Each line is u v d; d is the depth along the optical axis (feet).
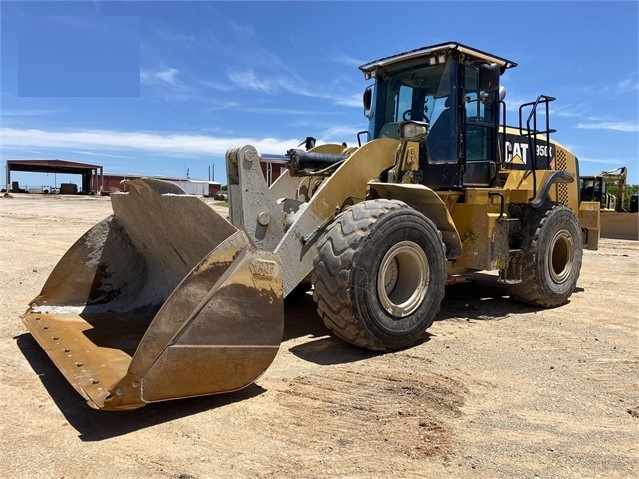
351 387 11.59
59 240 38.29
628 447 9.25
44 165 172.14
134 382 9.19
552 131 18.84
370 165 15.74
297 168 15.97
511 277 19.67
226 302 10.15
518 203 19.45
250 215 13.44
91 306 15.33
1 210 74.18
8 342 14.51
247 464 8.41
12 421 9.89
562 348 14.83
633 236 48.37
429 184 17.42
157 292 15.33
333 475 8.14
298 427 9.71
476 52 18.01
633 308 20.07
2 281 22.79
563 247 20.83
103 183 182.09
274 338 10.77
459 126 17.61
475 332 16.37
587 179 34.01
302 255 14.08
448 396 11.25
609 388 11.94
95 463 8.40
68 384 11.66
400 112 19.17
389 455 8.78
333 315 13.32
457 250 16.25
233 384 10.39
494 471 8.38
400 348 14.30
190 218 12.41
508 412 10.57
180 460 8.50
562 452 9.02
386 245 13.58
